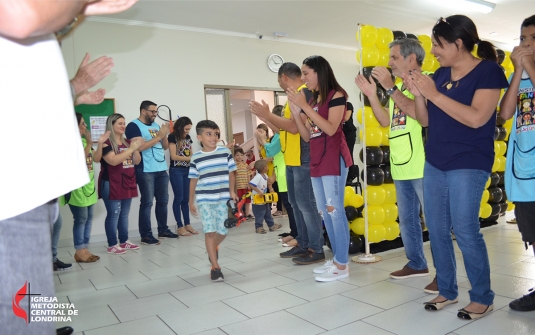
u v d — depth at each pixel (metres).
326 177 2.71
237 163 6.55
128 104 5.66
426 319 2.00
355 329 1.94
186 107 6.09
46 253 0.65
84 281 3.26
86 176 0.69
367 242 3.31
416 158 2.51
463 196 1.90
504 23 7.36
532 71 1.92
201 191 2.99
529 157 2.02
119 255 4.30
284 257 3.62
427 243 3.86
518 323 1.89
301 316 2.15
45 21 0.54
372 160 3.37
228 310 2.33
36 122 0.62
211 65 6.34
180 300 2.59
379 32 3.53
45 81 0.64
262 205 5.20
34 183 0.61
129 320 2.27
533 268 2.79
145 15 5.55
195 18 5.79
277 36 6.85
